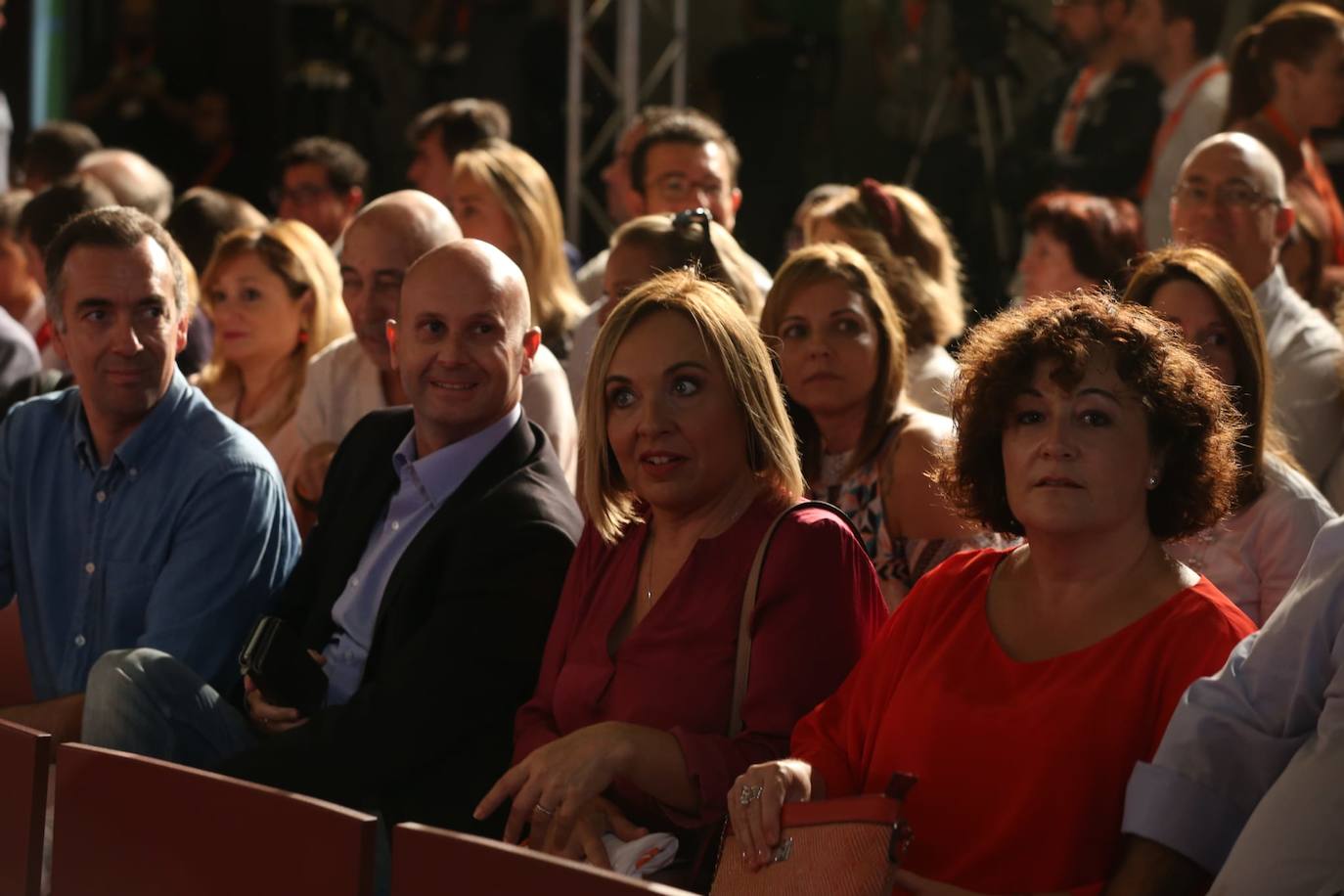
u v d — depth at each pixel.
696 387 5.04
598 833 4.79
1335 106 9.26
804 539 4.93
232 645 6.21
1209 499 4.34
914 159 13.66
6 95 17.86
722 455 5.06
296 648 5.79
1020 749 4.14
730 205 10.27
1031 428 4.30
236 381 8.89
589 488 5.25
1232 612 4.17
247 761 5.42
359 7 17.42
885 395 6.27
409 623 5.64
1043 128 11.38
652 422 5.00
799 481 5.15
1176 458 4.32
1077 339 4.26
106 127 18.06
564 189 16.12
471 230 9.00
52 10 18.08
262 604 6.30
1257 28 9.38
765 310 6.41
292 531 6.49
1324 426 7.25
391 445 6.18
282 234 8.72
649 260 7.05
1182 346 4.39
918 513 6.11
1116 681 4.12
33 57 17.88
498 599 5.50
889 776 4.34
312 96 17.50
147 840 4.09
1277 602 5.60
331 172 12.24
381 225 7.50
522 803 4.62
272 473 6.39
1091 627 4.24
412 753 5.39
